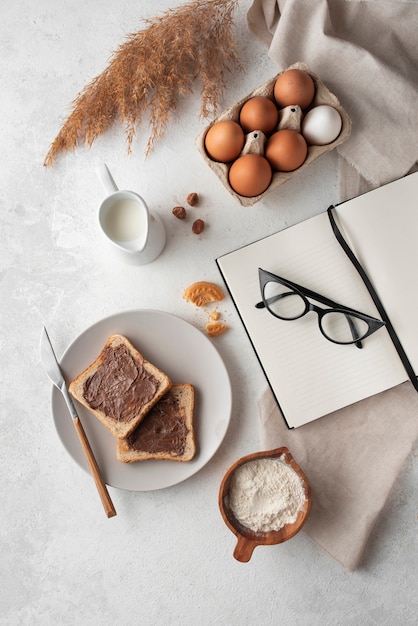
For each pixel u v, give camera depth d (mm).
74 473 841
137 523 833
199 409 803
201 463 797
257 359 812
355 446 800
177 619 829
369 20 796
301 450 804
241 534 753
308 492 743
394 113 780
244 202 756
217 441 797
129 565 833
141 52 792
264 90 760
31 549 845
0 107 854
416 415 791
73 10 847
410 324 777
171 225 832
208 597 824
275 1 799
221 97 830
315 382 793
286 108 740
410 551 806
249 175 726
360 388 790
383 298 780
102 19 845
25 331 847
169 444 793
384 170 790
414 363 778
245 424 820
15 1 852
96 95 809
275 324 798
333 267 792
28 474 846
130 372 792
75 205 847
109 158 843
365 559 810
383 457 793
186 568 827
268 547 822
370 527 784
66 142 834
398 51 798
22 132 853
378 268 781
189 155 834
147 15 840
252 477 769
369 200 783
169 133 836
